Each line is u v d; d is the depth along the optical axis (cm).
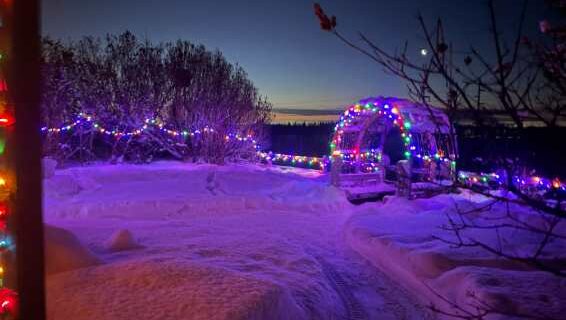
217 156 1825
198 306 319
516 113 188
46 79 1545
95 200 994
